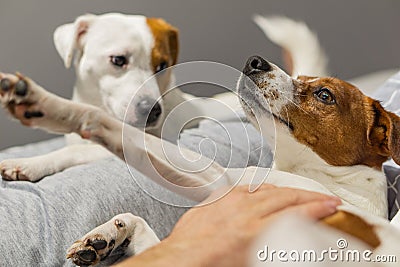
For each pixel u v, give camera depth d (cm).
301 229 111
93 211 152
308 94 166
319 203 121
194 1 366
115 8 346
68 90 340
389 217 173
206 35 373
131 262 107
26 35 323
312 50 251
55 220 148
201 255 106
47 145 245
